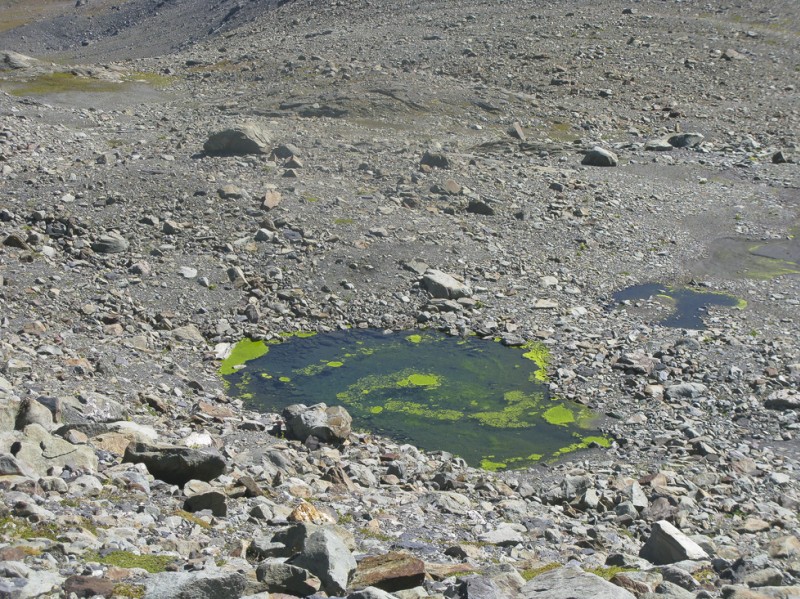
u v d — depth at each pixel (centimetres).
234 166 3544
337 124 4872
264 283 2631
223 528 1069
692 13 7694
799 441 1855
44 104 4903
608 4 8012
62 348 1989
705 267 3066
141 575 822
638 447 1827
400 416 1981
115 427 1456
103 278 2527
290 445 1678
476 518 1352
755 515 1495
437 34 7231
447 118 5231
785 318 2603
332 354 2309
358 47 6925
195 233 2877
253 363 2244
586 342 2369
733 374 2162
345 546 933
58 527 923
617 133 5138
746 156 4634
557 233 3231
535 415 1989
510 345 2359
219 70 6488
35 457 1154
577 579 894
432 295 2634
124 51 11269
